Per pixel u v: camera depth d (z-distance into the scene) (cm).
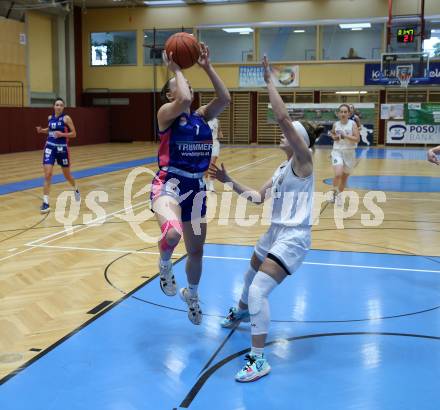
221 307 458
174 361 356
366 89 2498
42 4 2336
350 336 396
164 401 304
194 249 384
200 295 486
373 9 2466
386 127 2472
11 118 2105
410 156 2017
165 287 386
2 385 320
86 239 700
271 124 2666
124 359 358
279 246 345
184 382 328
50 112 2322
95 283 516
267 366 338
